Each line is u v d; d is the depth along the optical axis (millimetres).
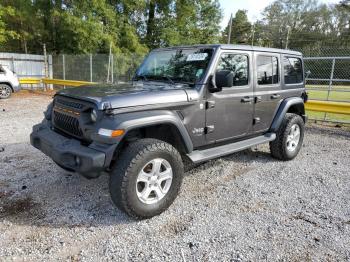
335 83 12578
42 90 17125
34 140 3662
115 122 2881
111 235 2922
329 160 5453
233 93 4035
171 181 3305
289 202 3697
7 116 8875
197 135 3678
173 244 2797
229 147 4141
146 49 20953
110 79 14914
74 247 2725
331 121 8914
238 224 3164
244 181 4336
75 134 3221
